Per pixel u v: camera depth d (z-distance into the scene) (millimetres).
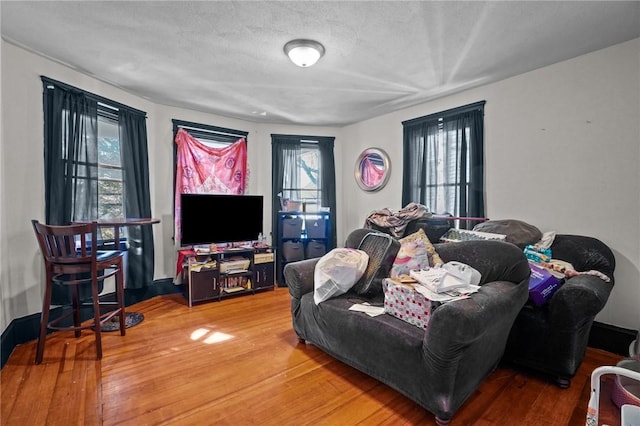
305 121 4375
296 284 2389
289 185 4445
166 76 2840
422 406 1580
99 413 1596
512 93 2852
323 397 1751
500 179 2943
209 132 3986
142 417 1571
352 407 1666
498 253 1975
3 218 2197
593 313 1708
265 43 2262
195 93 3271
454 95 3301
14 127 2291
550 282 1971
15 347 2271
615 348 2279
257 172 4406
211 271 3410
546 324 1841
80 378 1906
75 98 2678
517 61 2549
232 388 1827
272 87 3104
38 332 2436
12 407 1631
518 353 1961
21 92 2332
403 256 2201
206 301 3439
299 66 2609
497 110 2959
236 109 3816
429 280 1765
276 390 1812
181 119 3770
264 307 3268
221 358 2180
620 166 2301
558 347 1804
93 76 2828
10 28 2066
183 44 2277
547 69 2633
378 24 2018
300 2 1796
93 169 2816
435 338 1460
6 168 2242
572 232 2525
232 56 2459
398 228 2918
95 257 2146
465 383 1541
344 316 1965
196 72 2758
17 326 2305
